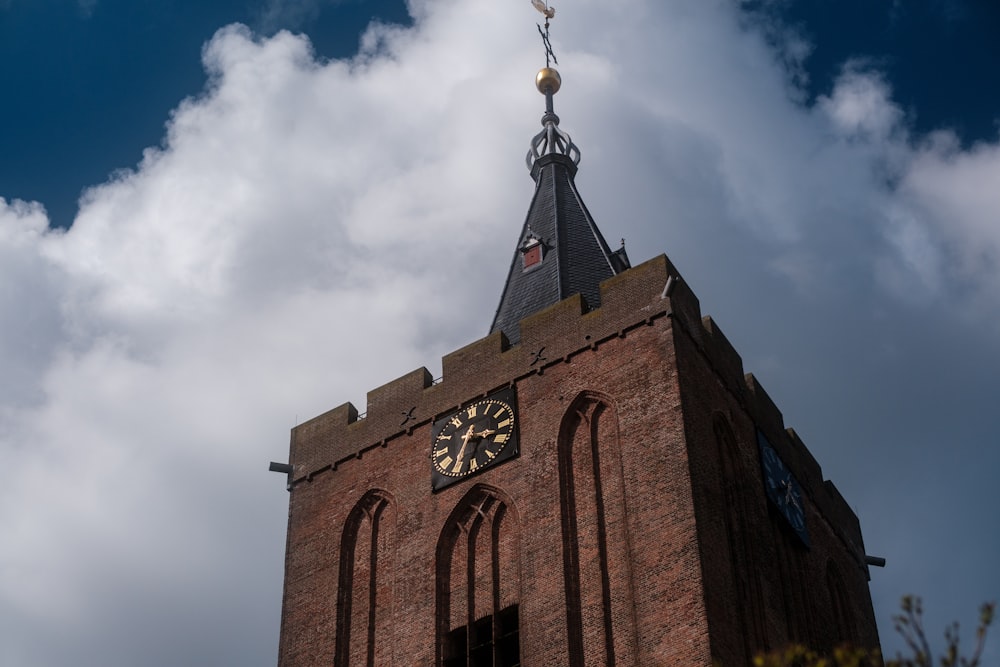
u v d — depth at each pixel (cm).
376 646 5438
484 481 5550
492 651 5175
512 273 6719
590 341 5638
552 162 7250
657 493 5131
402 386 6050
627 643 4888
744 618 5050
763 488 5669
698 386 5488
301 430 6250
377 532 5750
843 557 6284
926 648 2456
